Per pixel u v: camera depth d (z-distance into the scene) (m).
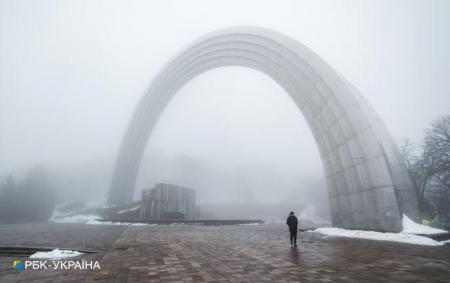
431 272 6.76
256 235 17.92
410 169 27.16
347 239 15.27
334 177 25.53
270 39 36.00
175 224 34.28
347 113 22.94
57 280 6.15
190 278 6.11
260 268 7.21
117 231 22.89
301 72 29.94
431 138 25.16
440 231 16.08
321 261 8.29
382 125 22.58
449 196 25.36
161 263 7.98
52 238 16.75
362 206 21.28
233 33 46.00
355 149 22.11
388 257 9.02
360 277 6.22
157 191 47.19
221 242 13.72
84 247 12.06
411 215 18.84
